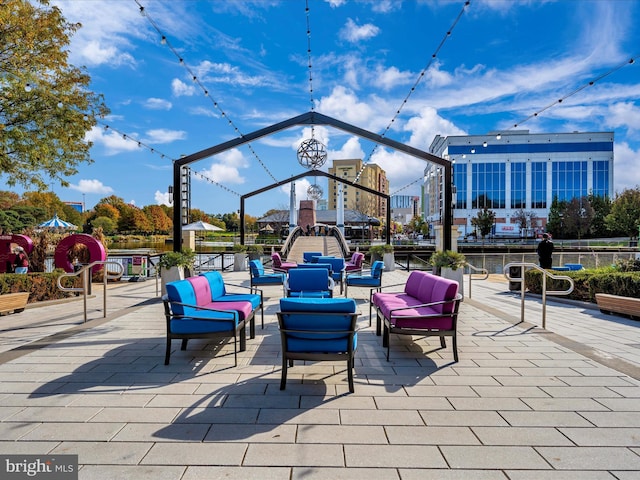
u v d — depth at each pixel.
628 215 37.25
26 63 9.81
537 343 4.91
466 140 54.12
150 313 6.91
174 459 2.31
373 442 2.51
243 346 4.50
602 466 2.27
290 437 2.57
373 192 20.72
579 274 8.66
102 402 3.10
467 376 3.73
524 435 2.61
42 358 4.24
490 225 48.94
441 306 4.29
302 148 13.57
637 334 5.46
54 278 8.62
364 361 4.20
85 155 12.42
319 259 10.09
